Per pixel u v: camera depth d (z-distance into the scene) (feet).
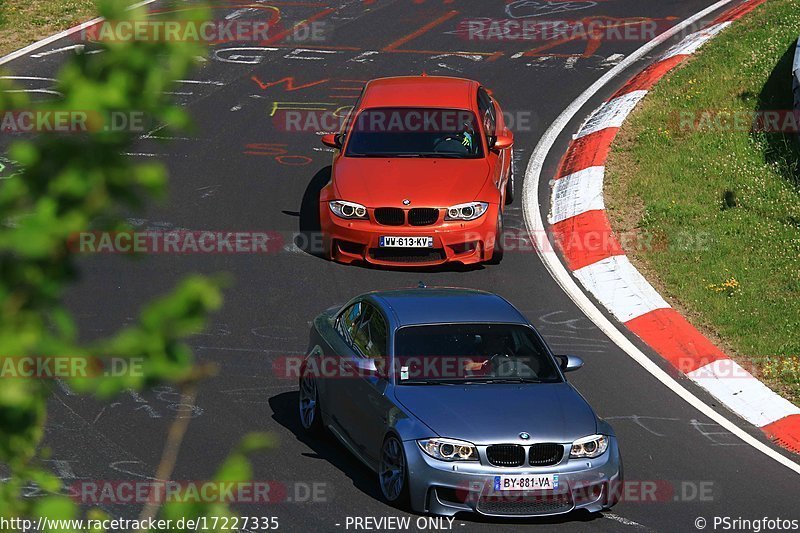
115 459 106.01
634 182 197.06
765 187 192.65
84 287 155.12
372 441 104.12
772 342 146.51
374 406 104.17
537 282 164.35
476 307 115.24
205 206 188.14
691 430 122.31
